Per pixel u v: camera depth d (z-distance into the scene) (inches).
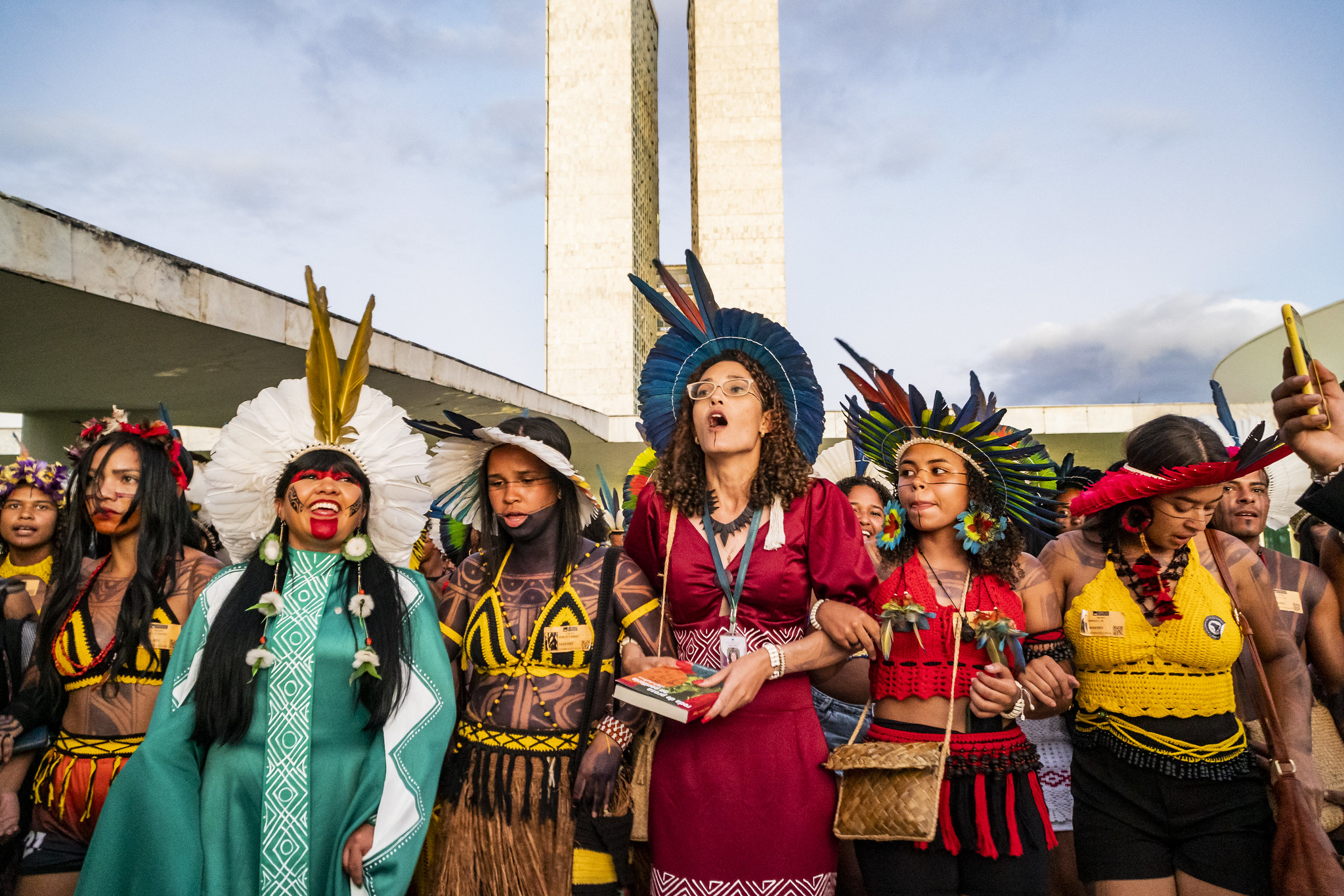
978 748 93.4
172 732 88.6
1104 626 98.7
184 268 233.9
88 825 95.5
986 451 97.4
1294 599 111.8
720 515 95.3
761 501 92.7
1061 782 124.9
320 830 89.7
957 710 95.0
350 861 86.9
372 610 94.3
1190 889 95.4
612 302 1669.5
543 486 100.3
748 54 1758.1
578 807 92.5
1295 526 157.3
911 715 96.8
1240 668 103.7
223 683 89.7
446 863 93.6
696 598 92.2
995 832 90.4
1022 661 94.0
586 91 1717.5
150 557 100.8
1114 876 97.5
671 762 90.0
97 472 100.1
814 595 95.6
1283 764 92.4
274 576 96.5
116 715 97.3
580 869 91.3
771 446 94.9
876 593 101.6
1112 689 99.1
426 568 169.0
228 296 250.5
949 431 99.0
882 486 148.2
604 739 92.8
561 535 101.4
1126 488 96.7
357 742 93.4
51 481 131.0
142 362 286.8
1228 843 93.9
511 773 93.6
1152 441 99.8
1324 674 113.1
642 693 81.4
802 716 90.7
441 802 96.8
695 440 97.8
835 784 93.0
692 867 87.0
